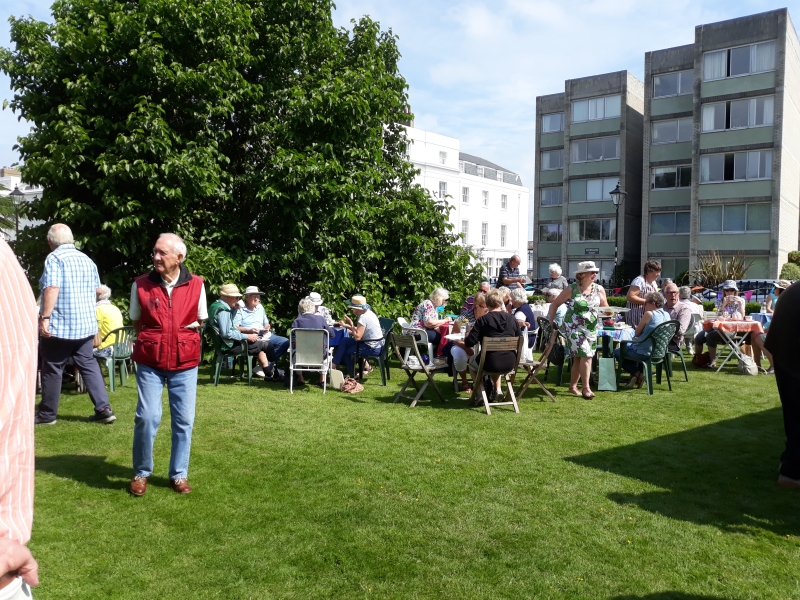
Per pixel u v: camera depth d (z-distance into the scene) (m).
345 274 10.93
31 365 1.23
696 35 31.52
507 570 3.30
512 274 12.83
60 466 4.91
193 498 4.29
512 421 6.59
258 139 11.68
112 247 9.53
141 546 3.55
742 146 30.52
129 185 9.77
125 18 9.55
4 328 1.17
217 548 3.53
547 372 9.27
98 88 9.60
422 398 7.88
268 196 10.44
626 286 34.25
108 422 6.24
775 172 29.72
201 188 9.93
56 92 10.15
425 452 5.41
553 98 40.47
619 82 36.66
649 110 34.81
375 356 8.91
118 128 9.76
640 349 8.21
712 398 7.89
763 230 30.19
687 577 3.24
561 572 3.28
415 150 42.25
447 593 3.06
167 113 10.34
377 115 12.05
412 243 11.80
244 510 4.09
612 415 6.90
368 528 3.81
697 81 31.55
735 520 4.00
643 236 35.22
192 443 5.65
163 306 4.23
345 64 12.49
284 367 10.01
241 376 9.18
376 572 3.26
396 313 11.24
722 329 9.91
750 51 30.20
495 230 49.47
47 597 2.97
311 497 4.32
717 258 26.83
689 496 4.42
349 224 11.27
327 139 11.30
